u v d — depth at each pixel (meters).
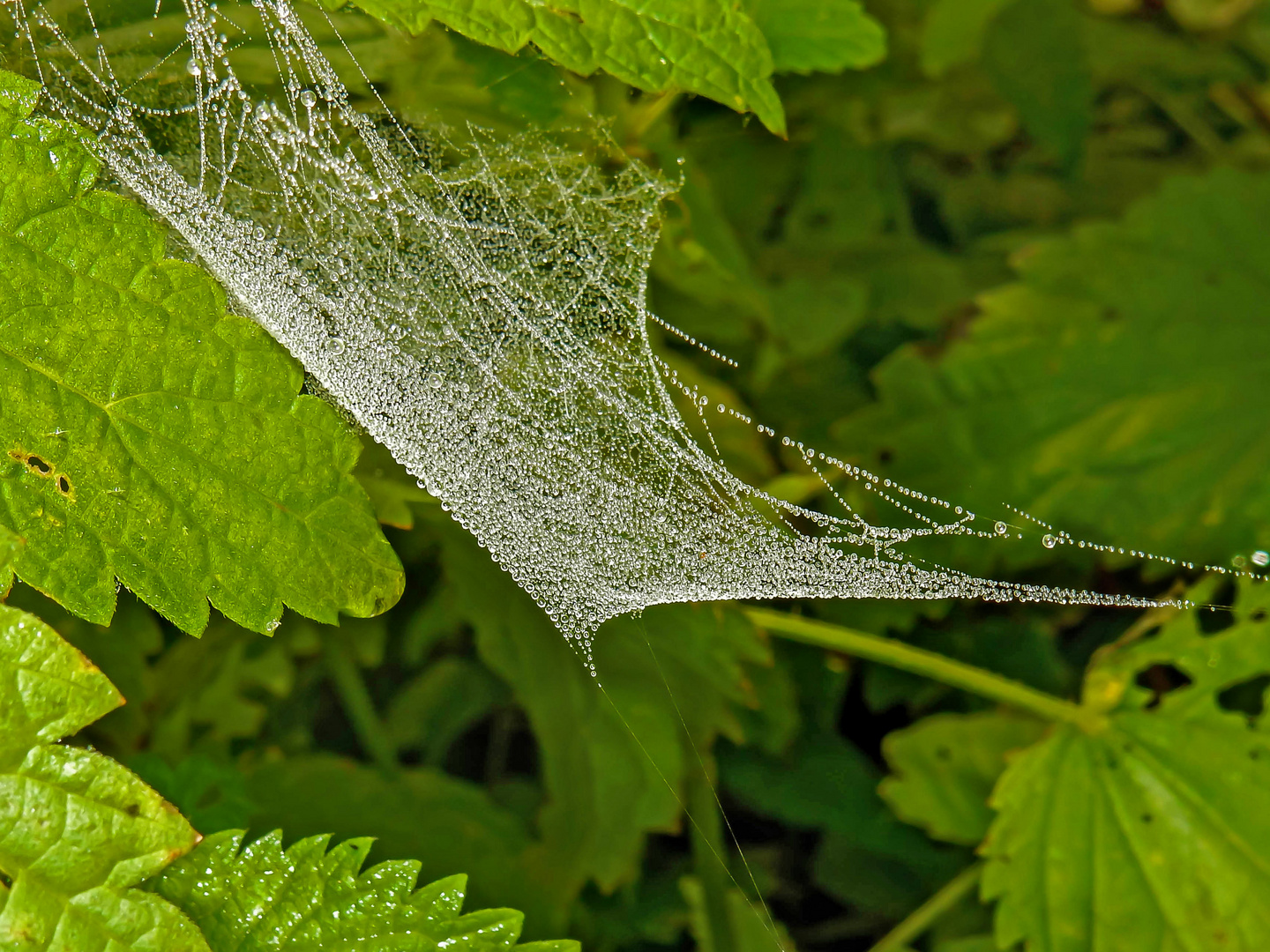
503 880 1.03
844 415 1.05
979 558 1.03
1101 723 1.01
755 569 1.02
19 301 0.94
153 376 0.94
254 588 0.94
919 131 1.07
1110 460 1.04
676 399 1.03
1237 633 1.01
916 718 1.04
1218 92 1.11
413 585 1.04
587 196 1.00
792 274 1.07
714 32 0.95
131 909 0.93
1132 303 1.05
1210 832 1.00
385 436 0.98
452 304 1.00
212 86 0.98
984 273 1.07
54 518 0.94
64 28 0.97
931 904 1.03
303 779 1.03
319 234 0.99
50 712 0.93
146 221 0.94
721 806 1.05
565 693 1.03
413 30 0.95
